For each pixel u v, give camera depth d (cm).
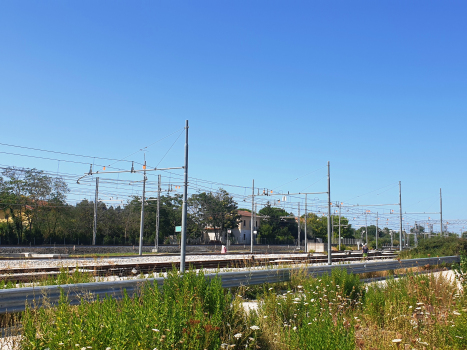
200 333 529
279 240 8862
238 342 603
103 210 6481
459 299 945
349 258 3788
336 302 927
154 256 3753
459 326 655
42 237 5412
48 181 5806
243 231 9350
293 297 880
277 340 638
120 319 546
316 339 558
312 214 10512
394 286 1149
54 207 5762
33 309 761
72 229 5897
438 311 889
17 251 4119
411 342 634
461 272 1341
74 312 618
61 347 500
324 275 1214
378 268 2088
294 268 1550
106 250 4722
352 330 594
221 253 4644
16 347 601
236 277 1288
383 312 881
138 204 6894
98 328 521
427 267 1892
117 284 959
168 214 7275
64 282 1105
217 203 8300
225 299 716
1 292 778
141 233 4372
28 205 5369
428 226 9631
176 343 501
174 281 785
